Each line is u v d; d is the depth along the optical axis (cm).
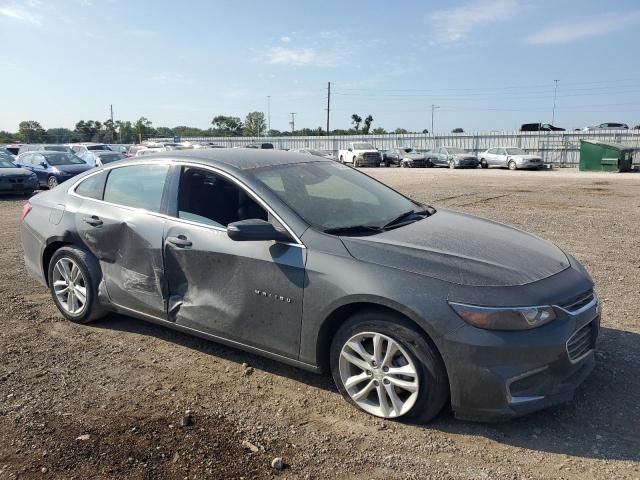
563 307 314
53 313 516
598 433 317
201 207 402
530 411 305
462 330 299
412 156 3984
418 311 306
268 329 364
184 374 394
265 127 9750
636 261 712
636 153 3519
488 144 4584
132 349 437
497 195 1627
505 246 364
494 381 297
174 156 433
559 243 839
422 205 466
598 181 2227
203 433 319
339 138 5572
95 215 459
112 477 280
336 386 357
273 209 369
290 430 322
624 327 470
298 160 450
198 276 394
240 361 415
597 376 383
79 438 313
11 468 287
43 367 404
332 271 335
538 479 278
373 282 321
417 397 317
